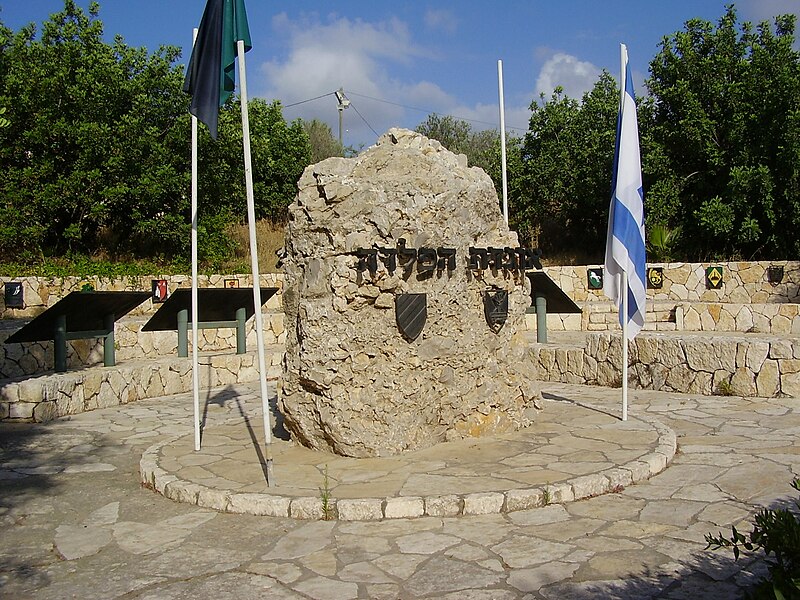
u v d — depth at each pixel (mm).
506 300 7383
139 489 6395
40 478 6902
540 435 7242
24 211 17469
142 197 19047
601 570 4223
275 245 23734
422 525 5059
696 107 19922
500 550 4570
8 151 17562
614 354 11234
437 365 6898
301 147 27203
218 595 4125
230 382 13461
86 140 17812
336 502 5273
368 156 7105
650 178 20781
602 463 6059
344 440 6453
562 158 23078
